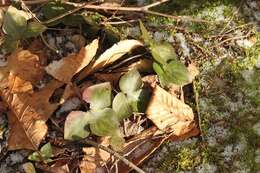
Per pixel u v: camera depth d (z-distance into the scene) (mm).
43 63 627
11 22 621
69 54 629
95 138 605
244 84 646
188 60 649
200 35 661
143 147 612
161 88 615
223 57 654
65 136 588
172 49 626
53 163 597
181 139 622
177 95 628
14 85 605
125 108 604
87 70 616
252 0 677
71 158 600
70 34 644
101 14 662
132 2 673
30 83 606
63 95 609
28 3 652
